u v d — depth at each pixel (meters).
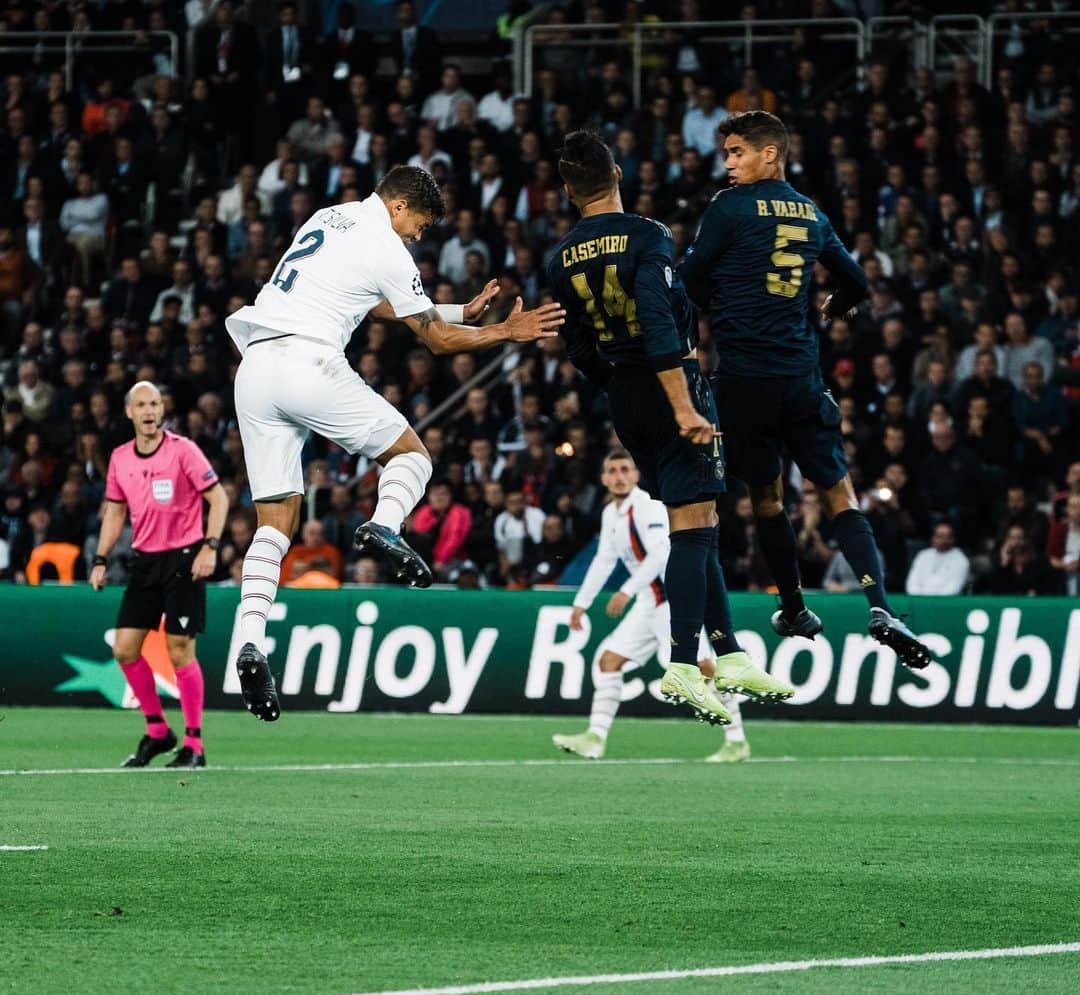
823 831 21.34
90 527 49.41
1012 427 47.50
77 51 65.75
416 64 61.50
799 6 59.97
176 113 62.84
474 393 49.84
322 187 58.56
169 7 66.12
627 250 19.12
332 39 62.22
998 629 39.59
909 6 59.44
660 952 14.12
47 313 59.91
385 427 19.55
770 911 15.90
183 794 24.52
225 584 47.25
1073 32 58.44
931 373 48.41
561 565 45.59
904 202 53.38
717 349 20.00
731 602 40.53
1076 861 19.02
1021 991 12.87
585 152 19.56
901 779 27.98
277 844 19.53
